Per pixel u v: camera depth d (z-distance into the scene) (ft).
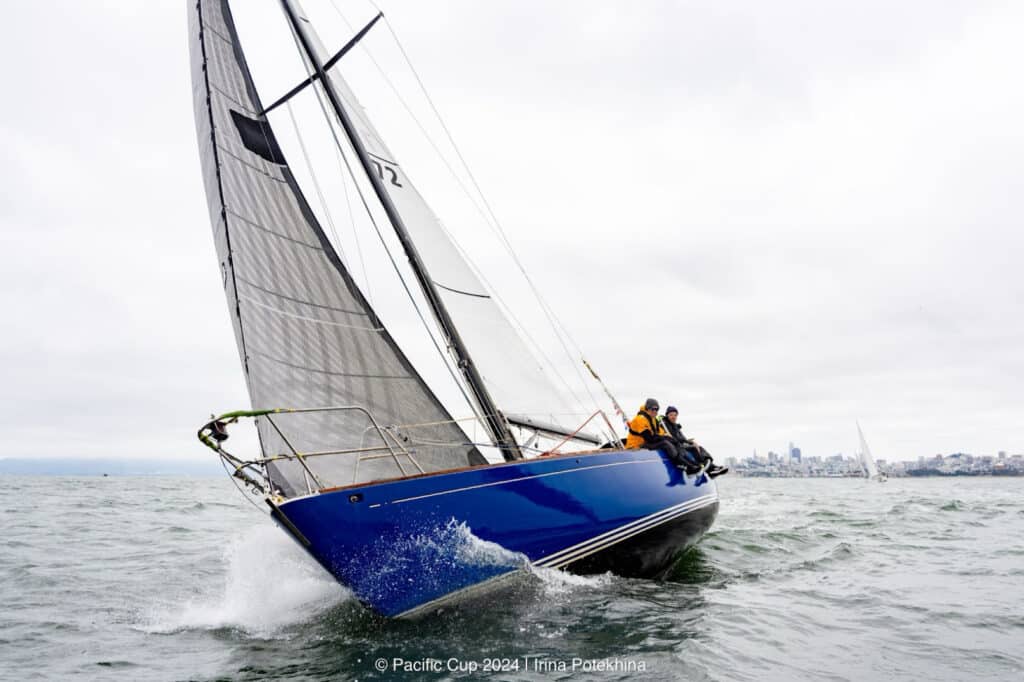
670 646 17.08
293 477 21.44
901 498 83.15
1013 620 20.06
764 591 23.91
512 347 29.58
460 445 24.61
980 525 46.29
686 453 28.71
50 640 18.38
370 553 18.49
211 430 18.85
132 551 34.37
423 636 17.98
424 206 30.63
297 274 24.16
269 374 21.90
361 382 23.77
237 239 23.00
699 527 29.78
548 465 21.99
